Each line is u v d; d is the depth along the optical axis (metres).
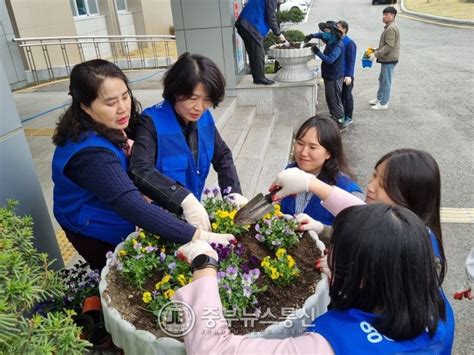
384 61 7.06
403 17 18.31
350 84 6.45
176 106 1.98
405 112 7.12
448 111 7.01
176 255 1.62
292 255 1.79
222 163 2.40
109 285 1.62
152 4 14.62
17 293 1.21
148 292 1.52
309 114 6.38
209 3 5.91
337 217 1.15
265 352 1.10
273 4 5.98
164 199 1.80
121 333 1.44
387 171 1.72
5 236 1.48
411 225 1.04
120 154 1.85
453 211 4.10
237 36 6.47
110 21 12.96
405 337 1.02
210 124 2.23
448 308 1.22
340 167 2.29
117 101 1.71
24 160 2.14
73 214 1.94
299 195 2.28
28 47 9.48
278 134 6.02
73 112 1.75
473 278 1.98
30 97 7.79
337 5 23.89
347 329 1.05
